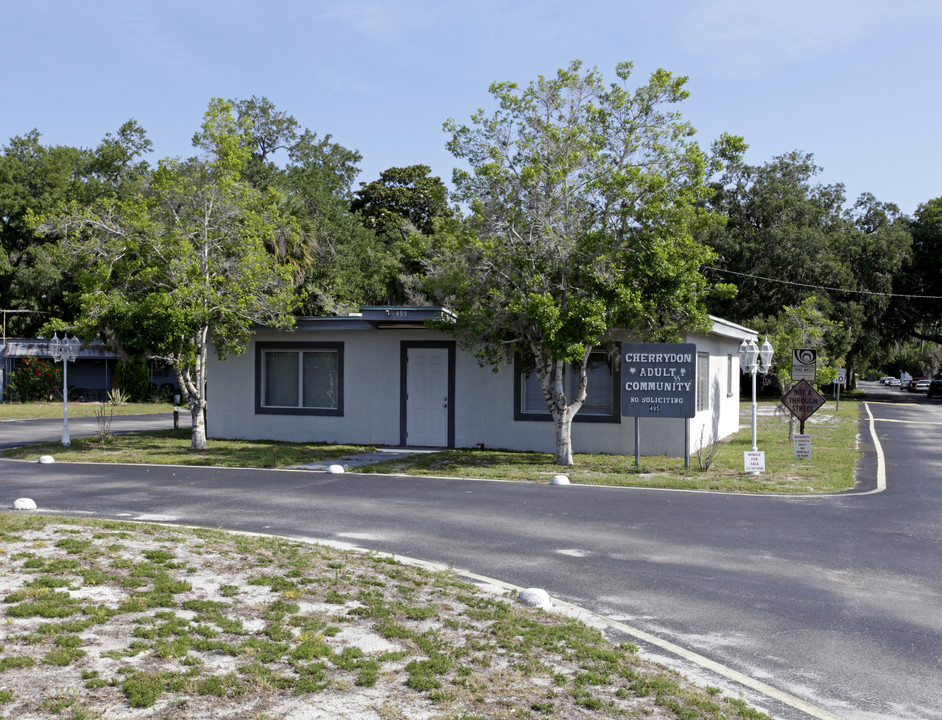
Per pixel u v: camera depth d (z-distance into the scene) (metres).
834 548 8.84
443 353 18.95
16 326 48.53
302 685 4.59
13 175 48.53
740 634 6.04
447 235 16.16
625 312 14.91
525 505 11.28
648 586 7.28
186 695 4.40
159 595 6.06
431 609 6.13
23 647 4.95
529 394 18.47
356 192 56.00
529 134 15.41
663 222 15.11
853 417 32.47
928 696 4.94
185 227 17.77
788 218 52.94
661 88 15.15
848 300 52.34
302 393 20.19
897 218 61.41
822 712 4.68
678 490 12.82
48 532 7.97
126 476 14.06
